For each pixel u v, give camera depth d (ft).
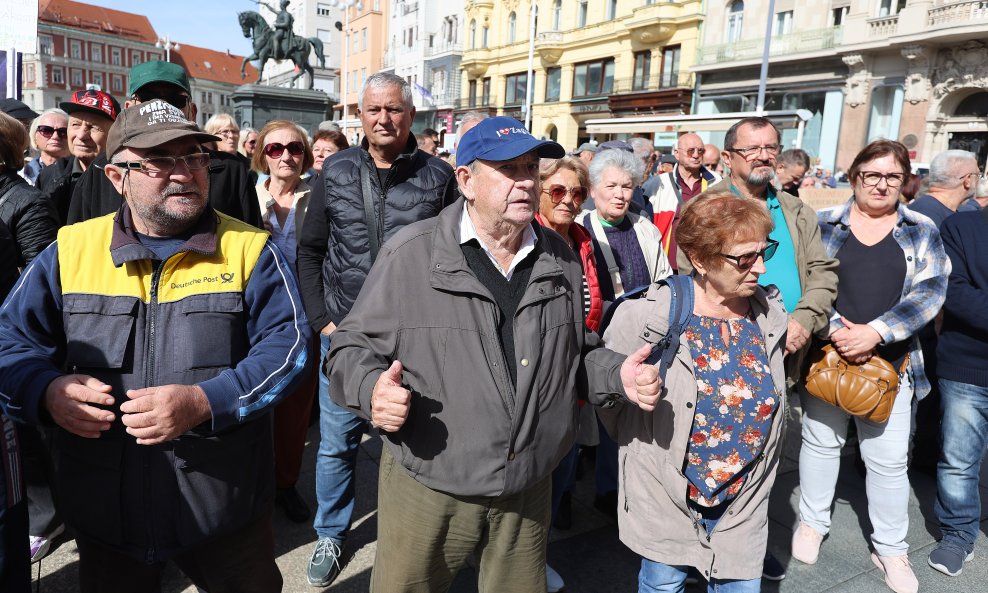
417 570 6.12
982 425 9.67
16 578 5.56
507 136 5.50
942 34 60.39
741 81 79.41
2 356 5.19
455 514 5.91
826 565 9.82
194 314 5.58
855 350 8.91
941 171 13.47
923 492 12.31
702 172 19.19
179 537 5.61
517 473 5.73
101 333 5.42
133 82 10.18
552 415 5.94
